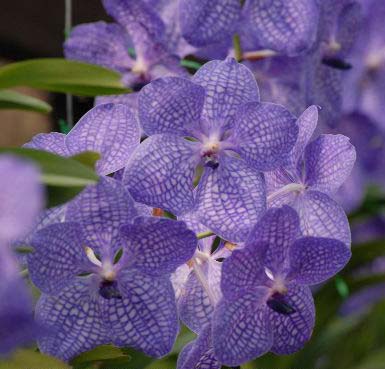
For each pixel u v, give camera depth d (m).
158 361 0.70
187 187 0.59
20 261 0.56
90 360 0.57
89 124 0.57
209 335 0.56
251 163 0.59
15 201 0.41
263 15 0.71
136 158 0.57
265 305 0.57
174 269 0.55
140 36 0.74
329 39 0.79
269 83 0.79
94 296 0.56
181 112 0.58
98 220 0.55
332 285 0.79
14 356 0.52
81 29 0.76
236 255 0.55
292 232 0.56
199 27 0.69
